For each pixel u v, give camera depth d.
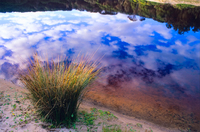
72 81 3.09
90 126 3.38
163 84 6.41
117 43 10.61
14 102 3.84
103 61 7.93
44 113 3.18
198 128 4.39
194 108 5.17
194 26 15.72
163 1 23.88
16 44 9.36
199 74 7.19
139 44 10.73
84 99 5.03
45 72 3.09
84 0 28.86
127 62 8.05
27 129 2.87
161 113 4.86
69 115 3.20
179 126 4.39
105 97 5.32
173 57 8.96
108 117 4.11
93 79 3.57
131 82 6.39
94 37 11.46
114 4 25.78
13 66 6.59
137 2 24.88
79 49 9.09
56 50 8.73
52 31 12.39
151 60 8.46
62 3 27.00
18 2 26.22
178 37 12.61
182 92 5.95
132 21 16.88
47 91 2.96
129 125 3.92
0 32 11.68
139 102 5.27
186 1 22.94
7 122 3.00
